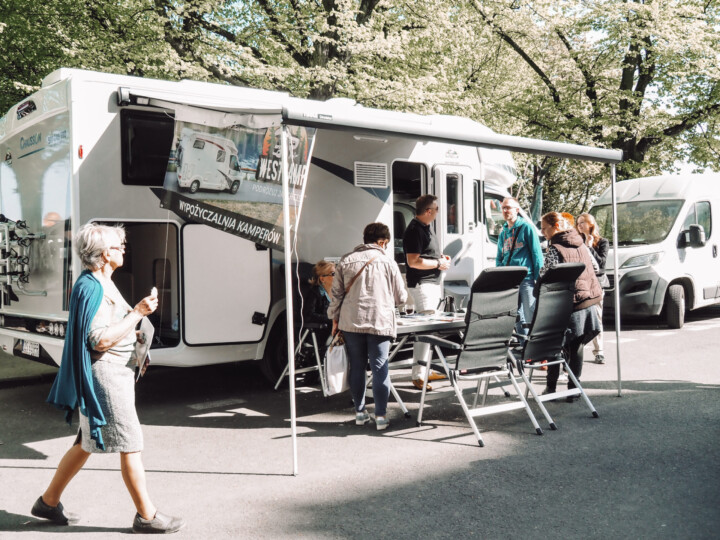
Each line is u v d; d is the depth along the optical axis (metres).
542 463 4.74
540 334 5.84
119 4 12.15
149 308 3.57
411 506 4.02
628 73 19.20
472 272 8.85
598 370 7.94
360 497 4.18
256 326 6.88
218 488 4.36
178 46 12.00
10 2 11.23
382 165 7.84
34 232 6.59
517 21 17.61
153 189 6.23
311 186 7.27
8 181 7.17
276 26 12.83
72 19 12.02
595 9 17.88
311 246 7.29
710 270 12.01
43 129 6.38
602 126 18.86
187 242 6.41
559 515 3.85
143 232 6.60
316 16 12.57
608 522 3.75
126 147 6.08
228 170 5.11
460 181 8.72
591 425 5.67
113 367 3.53
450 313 6.56
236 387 7.42
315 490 4.30
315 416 6.18
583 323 6.24
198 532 3.71
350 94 12.73
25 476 4.68
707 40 18.23
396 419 6.03
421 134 5.21
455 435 5.48
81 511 4.02
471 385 7.40
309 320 6.85
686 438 5.25
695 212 11.95
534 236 7.44
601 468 4.61
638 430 5.49
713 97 18.95
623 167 19.12
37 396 7.12
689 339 10.15
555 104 19.19
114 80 6.00
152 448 5.25
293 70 11.87
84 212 5.88
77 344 3.43
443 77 15.10
